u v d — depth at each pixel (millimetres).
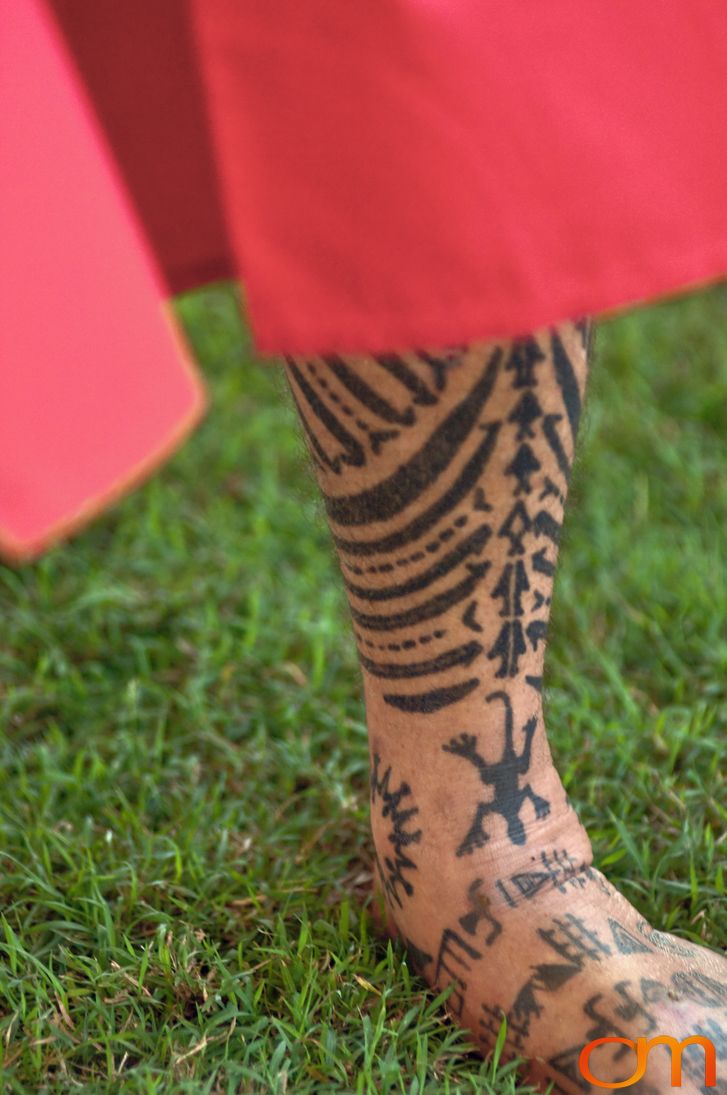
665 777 1598
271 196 896
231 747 1720
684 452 2461
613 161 911
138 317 998
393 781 1238
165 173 1355
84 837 1540
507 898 1210
